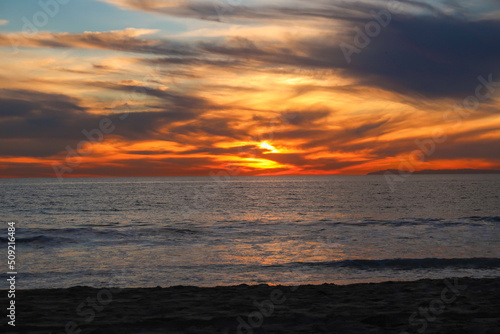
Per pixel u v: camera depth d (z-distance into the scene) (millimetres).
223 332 5371
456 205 50938
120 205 52094
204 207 49438
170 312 6695
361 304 7379
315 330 5414
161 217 38094
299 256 17672
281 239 23312
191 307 7105
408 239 22922
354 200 60969
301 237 24094
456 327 5387
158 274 13883
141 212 43156
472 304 7156
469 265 15062
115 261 16484
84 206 50406
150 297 8266
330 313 6488
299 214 40625
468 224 30844
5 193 80188
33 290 9133
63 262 16266
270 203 56062
